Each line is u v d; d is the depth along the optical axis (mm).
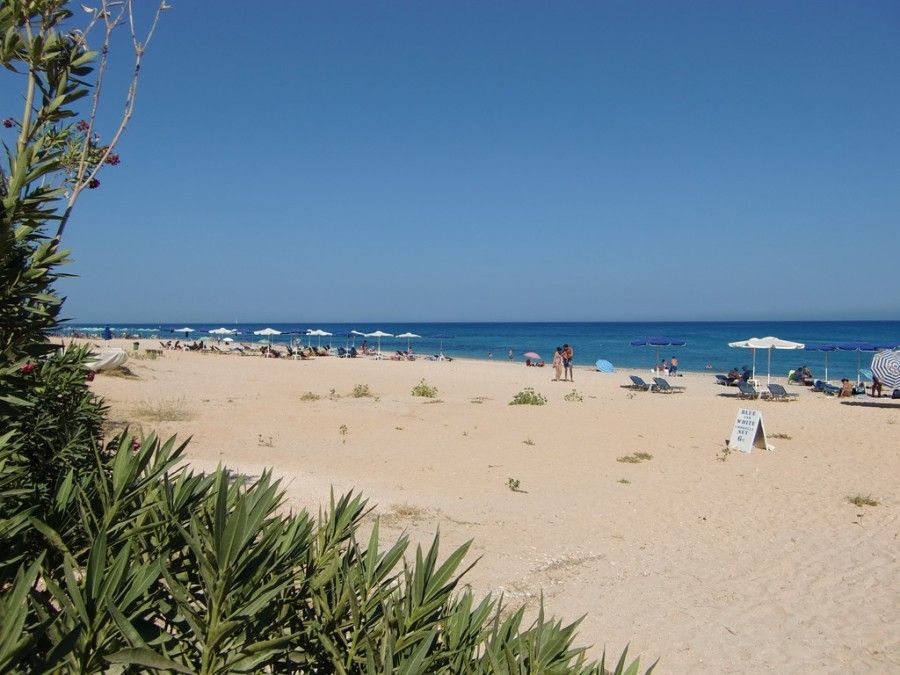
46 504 1850
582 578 6559
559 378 30406
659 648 5266
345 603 1777
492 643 1838
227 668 1376
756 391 24000
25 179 1657
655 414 18891
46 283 1722
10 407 1714
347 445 12758
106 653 1351
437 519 7977
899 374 21688
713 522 8680
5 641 1140
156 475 1761
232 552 1354
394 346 84125
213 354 42688
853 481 11000
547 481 10547
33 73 1883
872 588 6598
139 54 2303
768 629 5688
